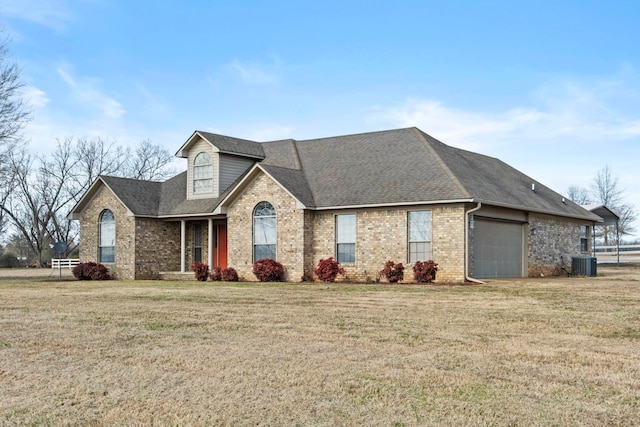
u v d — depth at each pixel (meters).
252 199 27.22
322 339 10.84
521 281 23.66
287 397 7.28
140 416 6.71
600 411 6.70
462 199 22.55
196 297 18.28
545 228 29.33
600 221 34.47
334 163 28.59
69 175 58.50
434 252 23.41
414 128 28.94
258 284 24.19
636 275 30.00
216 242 30.61
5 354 9.82
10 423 6.56
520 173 34.53
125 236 30.58
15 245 71.25
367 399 7.18
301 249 25.72
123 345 10.43
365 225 25.06
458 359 9.16
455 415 6.59
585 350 9.79
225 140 30.42
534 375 8.21
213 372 8.48
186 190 31.41
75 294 19.88
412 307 15.30
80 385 7.94
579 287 20.58
